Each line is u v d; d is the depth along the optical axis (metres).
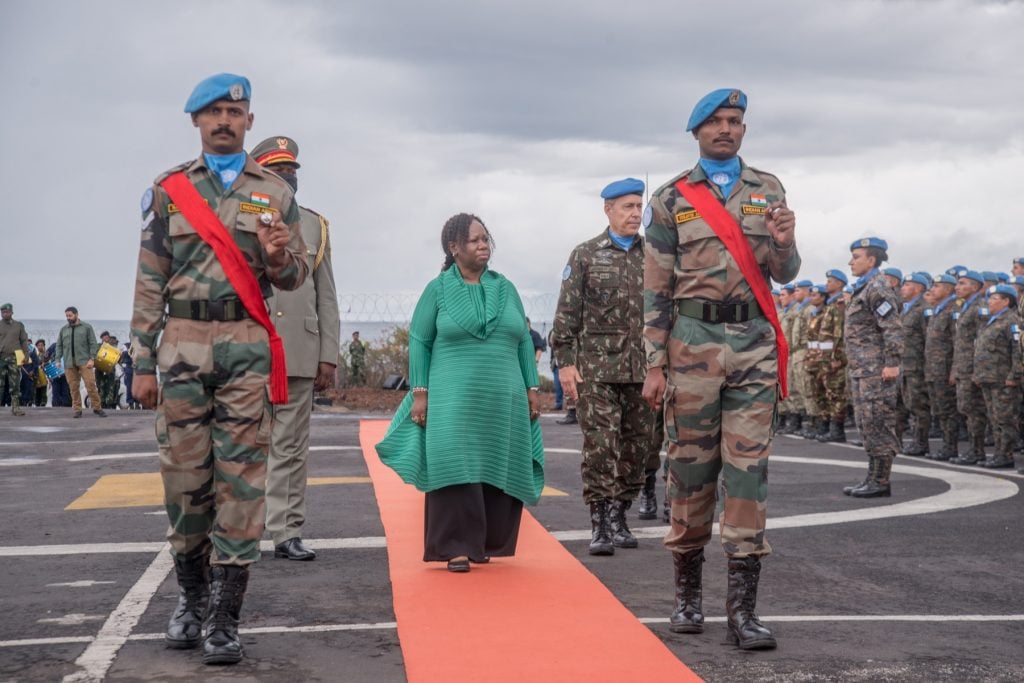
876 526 8.41
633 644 4.95
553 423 19.56
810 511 9.20
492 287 6.66
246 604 5.77
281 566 6.73
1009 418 13.31
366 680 4.45
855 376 10.31
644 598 5.93
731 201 5.12
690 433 5.13
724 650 4.92
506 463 6.52
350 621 5.41
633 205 7.46
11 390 23.03
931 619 5.54
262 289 4.97
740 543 5.00
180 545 4.90
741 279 5.05
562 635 5.09
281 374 4.89
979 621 5.52
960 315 14.10
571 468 12.33
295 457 7.00
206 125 4.86
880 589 6.25
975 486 11.09
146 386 4.81
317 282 7.15
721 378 5.04
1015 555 7.27
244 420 4.80
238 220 4.84
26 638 5.12
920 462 14.27
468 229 6.64
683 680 4.42
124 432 17.80
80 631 5.25
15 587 6.21
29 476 11.66
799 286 19.72
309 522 8.39
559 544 7.46
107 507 9.28
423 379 6.55
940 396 14.70
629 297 7.35
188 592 4.98
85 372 22.64
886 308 10.16
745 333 5.04
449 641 4.99
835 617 5.57
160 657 4.79
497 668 4.57
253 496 4.81
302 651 4.88
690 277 5.10
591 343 7.34
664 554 7.20
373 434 16.27
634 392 7.43
